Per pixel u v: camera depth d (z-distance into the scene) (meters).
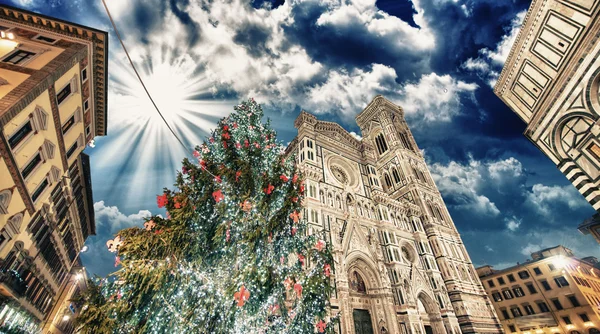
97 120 26.98
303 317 15.32
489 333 40.50
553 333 51.09
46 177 21.23
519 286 58.97
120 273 12.33
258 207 15.58
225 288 13.16
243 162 16.28
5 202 17.02
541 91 18.81
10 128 15.91
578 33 15.39
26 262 26.45
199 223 14.21
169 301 12.41
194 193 14.71
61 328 45.84
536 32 18.31
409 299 35.16
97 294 11.97
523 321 55.81
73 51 20.69
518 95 21.25
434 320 37.62
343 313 27.50
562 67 16.75
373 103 82.94
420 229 50.19
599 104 15.00
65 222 34.25
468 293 44.66
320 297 16.20
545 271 56.19
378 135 77.00
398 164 65.50
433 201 59.88
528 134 20.80
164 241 12.95
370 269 35.81
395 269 37.66
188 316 12.12
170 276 12.87
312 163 43.62
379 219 44.84
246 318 13.09
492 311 44.62
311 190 38.06
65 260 39.12
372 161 55.94
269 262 15.03
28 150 17.94
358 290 33.91
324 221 36.09
